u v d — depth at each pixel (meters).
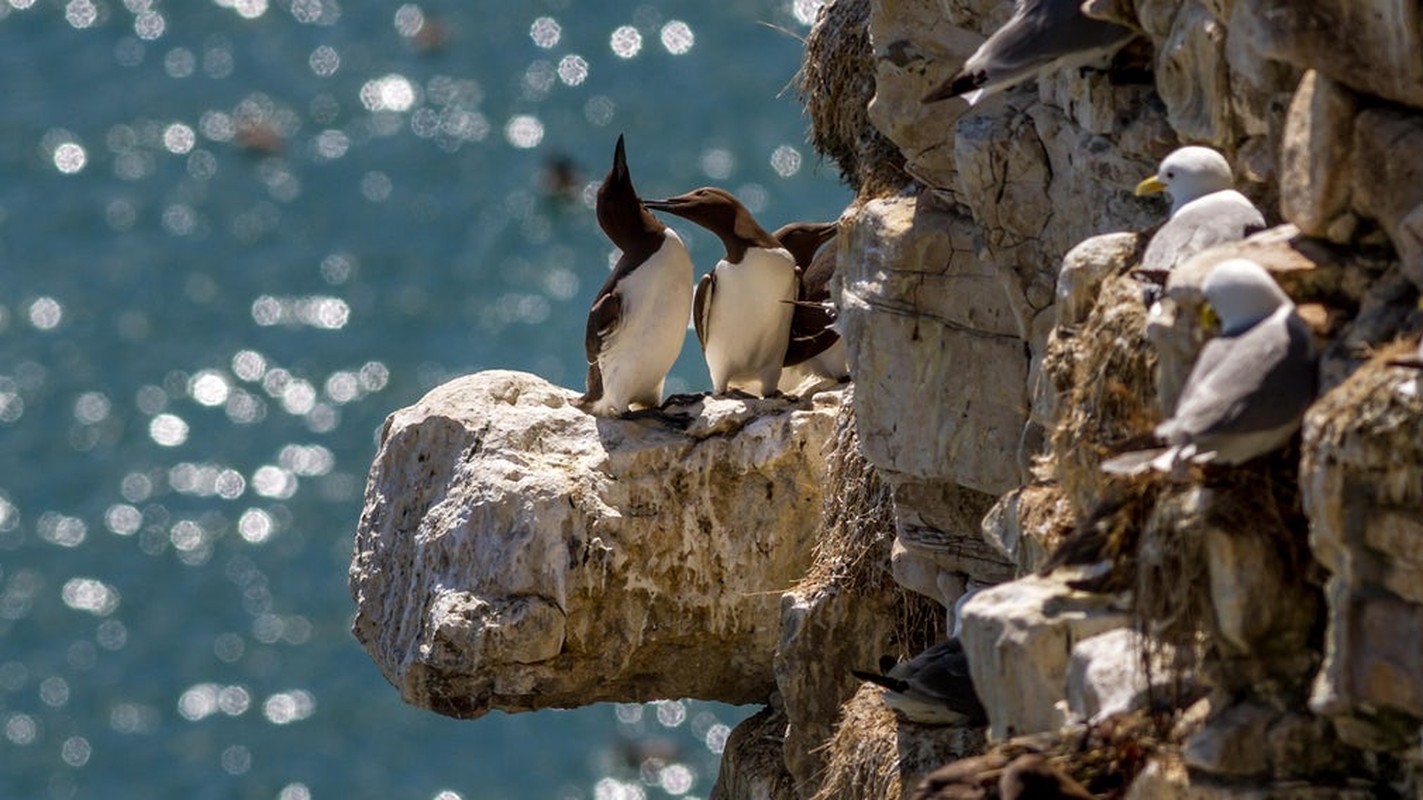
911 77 13.73
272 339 56.44
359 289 59.38
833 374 16.92
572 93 68.06
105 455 52.00
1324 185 9.43
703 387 45.50
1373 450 8.35
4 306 58.28
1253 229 10.09
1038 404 11.16
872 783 13.55
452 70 70.62
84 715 43.50
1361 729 8.73
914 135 13.80
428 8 75.19
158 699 43.84
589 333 16.19
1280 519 8.93
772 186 61.91
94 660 45.00
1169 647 9.38
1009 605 9.98
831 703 15.48
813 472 16.16
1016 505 11.35
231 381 54.66
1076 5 11.20
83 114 71.00
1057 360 10.77
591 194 62.34
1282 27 9.48
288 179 65.44
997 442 13.55
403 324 57.25
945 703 12.73
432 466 16.64
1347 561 8.52
